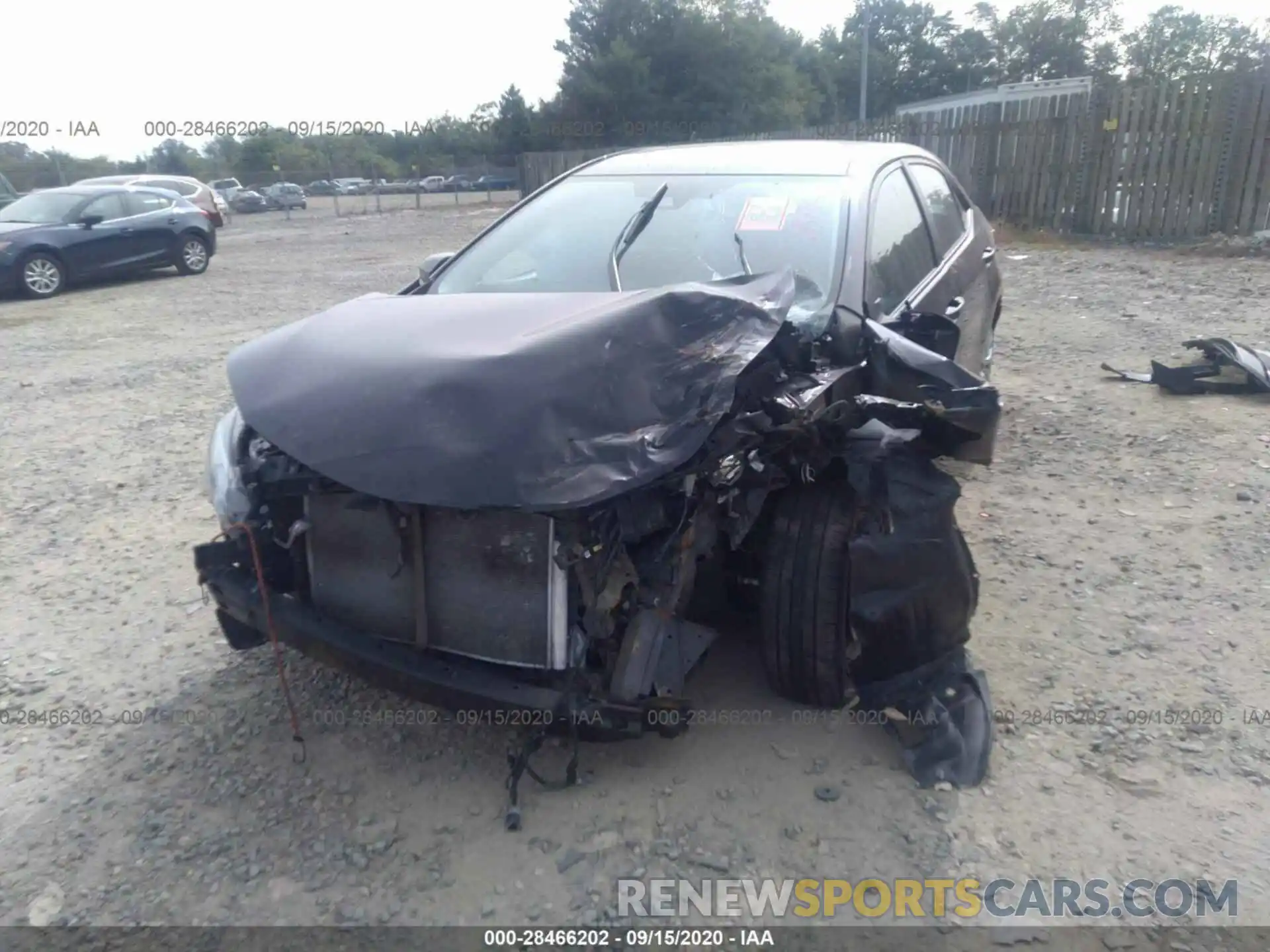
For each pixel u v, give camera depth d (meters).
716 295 3.05
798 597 3.21
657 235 4.10
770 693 3.56
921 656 3.25
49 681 3.83
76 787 3.22
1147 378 7.16
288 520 3.25
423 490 2.59
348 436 2.72
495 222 4.65
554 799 3.09
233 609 3.25
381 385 2.81
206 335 10.95
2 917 2.71
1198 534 4.73
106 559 4.93
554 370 2.73
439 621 3.00
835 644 3.23
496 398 2.68
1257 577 4.31
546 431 2.63
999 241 14.96
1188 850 2.84
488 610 2.92
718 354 2.89
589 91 40.75
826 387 3.06
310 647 3.11
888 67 70.19
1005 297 10.59
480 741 3.39
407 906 2.72
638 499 2.83
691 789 3.12
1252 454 5.65
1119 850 2.84
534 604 2.87
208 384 8.52
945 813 2.99
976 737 3.19
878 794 3.07
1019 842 2.88
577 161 28.81
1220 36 67.50
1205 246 13.02
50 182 32.88
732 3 42.41
